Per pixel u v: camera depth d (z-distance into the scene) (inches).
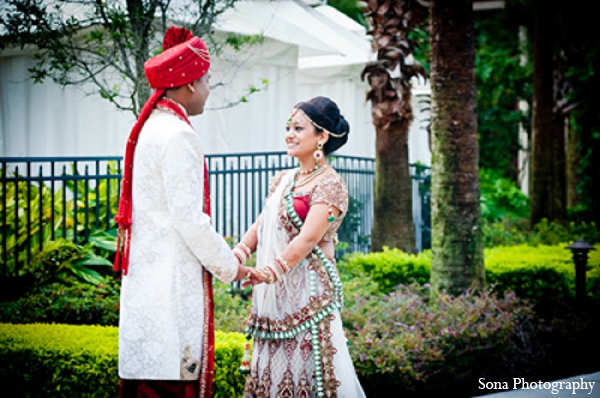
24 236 253.8
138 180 132.7
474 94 278.1
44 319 220.8
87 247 250.7
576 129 588.1
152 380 131.5
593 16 536.1
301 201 150.6
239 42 276.7
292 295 148.6
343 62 456.1
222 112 378.9
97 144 348.8
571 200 658.8
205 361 134.5
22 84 347.9
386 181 367.2
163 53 135.6
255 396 151.6
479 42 701.3
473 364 236.7
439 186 277.0
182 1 263.6
